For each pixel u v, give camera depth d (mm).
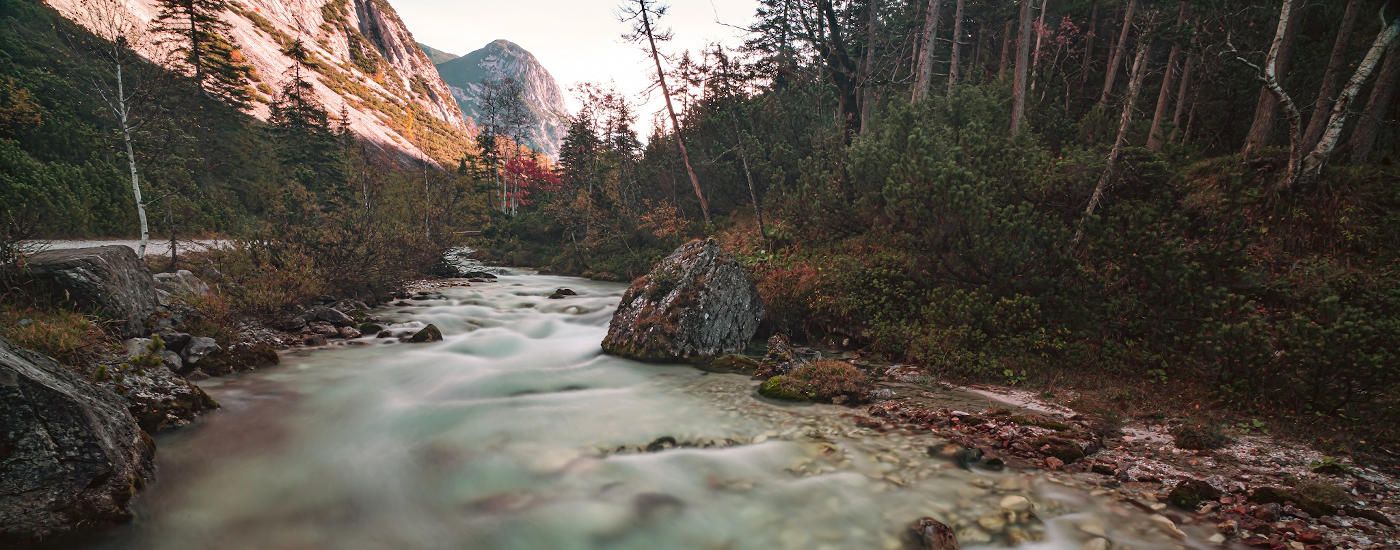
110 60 13891
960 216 9281
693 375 9523
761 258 15930
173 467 5250
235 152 35875
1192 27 10844
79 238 19859
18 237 7977
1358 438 5641
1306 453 5480
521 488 5203
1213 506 4508
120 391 6008
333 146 46500
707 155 26797
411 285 21844
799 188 16312
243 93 43156
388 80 150500
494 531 4488
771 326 12547
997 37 28562
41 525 3838
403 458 5859
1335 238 9266
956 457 5656
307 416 7023
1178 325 7508
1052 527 4293
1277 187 10180
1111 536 4129
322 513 4711
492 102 75125
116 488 4273
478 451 6066
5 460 3781
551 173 69875
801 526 4453
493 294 20203
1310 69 14336
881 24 27094
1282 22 9820
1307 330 6211
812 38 21672
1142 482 5055
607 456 5922
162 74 14828
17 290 7371
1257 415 6367
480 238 46312
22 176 19938
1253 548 3898
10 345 4551
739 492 5055
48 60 30234
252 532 4371
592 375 9523
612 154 38250
